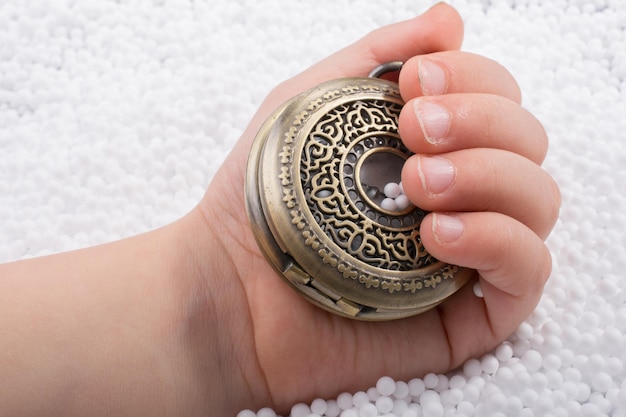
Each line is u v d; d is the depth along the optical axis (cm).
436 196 22
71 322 23
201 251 24
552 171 27
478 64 23
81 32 30
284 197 22
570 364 24
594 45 30
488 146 22
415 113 22
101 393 22
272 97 26
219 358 24
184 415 23
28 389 22
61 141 28
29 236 27
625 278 25
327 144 22
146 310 23
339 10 30
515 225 22
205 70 29
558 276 25
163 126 28
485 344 24
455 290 23
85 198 27
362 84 23
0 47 30
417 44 25
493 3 31
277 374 24
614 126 28
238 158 25
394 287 22
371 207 22
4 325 22
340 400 24
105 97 29
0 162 28
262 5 30
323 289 22
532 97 28
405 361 24
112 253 24
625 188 27
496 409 24
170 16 30
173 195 28
